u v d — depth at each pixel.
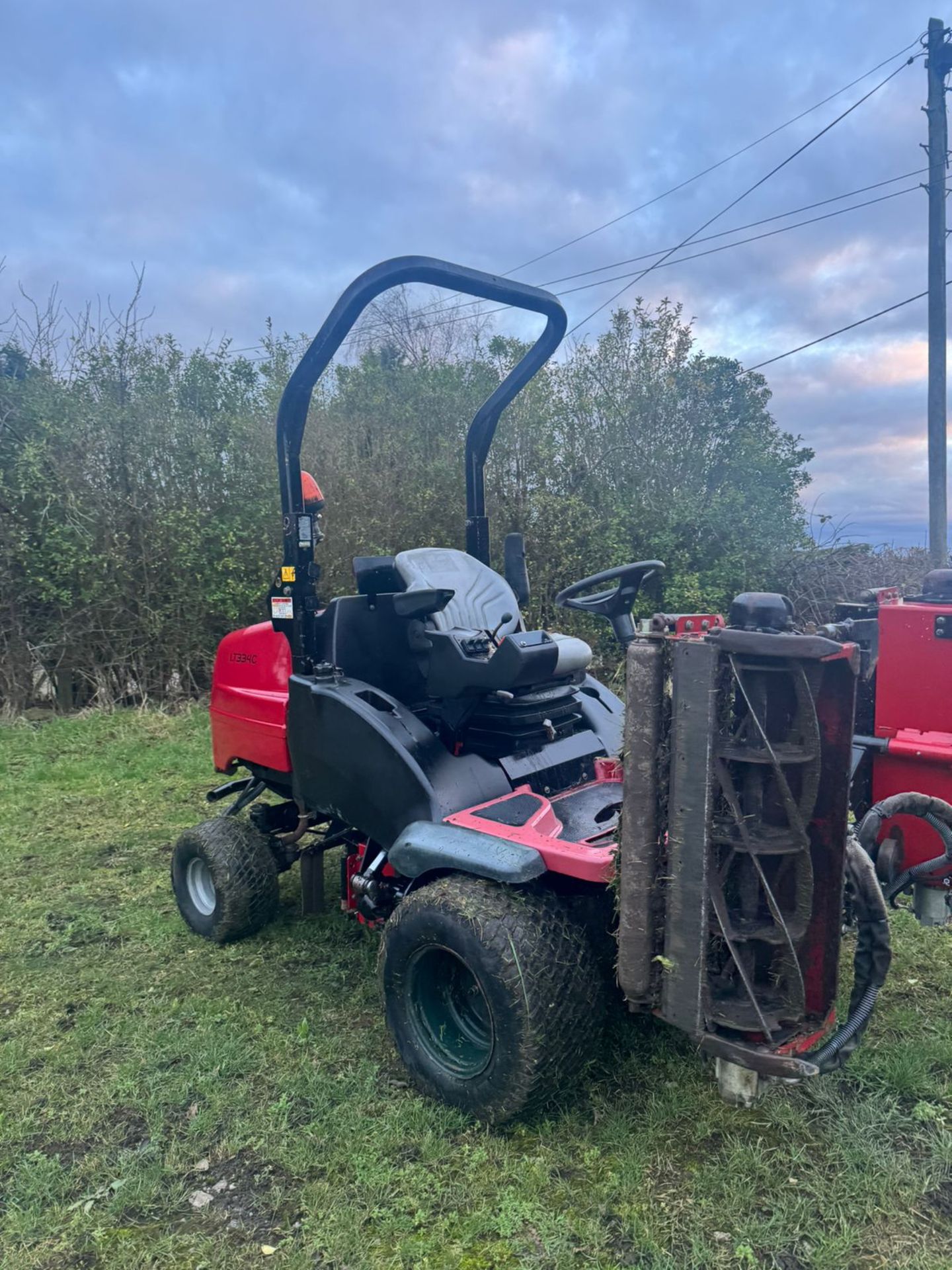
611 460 10.44
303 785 3.31
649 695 2.06
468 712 3.02
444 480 9.96
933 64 10.64
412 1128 2.46
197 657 8.91
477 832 2.57
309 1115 2.57
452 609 3.28
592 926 2.63
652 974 2.15
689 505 9.84
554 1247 2.02
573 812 2.74
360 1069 2.77
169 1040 3.00
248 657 3.73
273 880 3.78
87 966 3.62
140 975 3.53
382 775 2.92
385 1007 2.71
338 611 3.29
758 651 1.95
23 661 8.62
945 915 2.85
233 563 8.65
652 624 2.11
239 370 9.74
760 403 11.38
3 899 4.36
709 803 2.00
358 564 3.38
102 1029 3.10
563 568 9.81
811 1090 2.55
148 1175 2.32
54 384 8.80
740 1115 2.46
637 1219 2.08
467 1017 2.64
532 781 3.07
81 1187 2.32
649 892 2.12
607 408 10.43
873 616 3.22
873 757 2.95
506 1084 2.32
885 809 2.47
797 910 2.07
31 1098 2.71
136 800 6.08
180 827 5.52
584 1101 2.55
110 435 8.74
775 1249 1.98
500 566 9.91
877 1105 2.48
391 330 14.88
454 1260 2.01
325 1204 2.20
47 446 8.46
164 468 9.02
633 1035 2.86
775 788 2.06
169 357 9.37
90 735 7.74
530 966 2.29
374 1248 2.06
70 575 8.52
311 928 3.91
